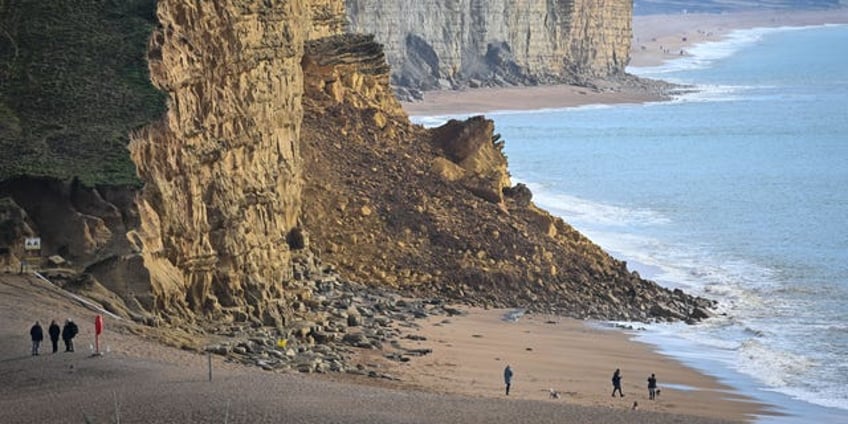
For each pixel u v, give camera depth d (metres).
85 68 130.75
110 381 93.25
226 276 125.94
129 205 117.12
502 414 94.81
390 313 142.00
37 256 114.44
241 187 133.38
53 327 98.75
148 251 117.06
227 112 132.50
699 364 133.38
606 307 156.38
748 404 119.19
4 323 102.94
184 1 131.75
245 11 137.12
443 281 156.00
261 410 87.75
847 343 143.38
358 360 120.38
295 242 149.75
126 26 134.75
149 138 122.44
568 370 126.81
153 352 103.44
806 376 130.00
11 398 89.06
